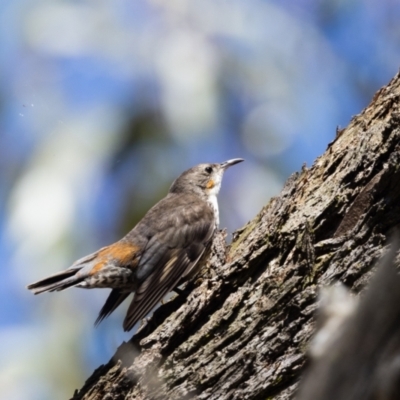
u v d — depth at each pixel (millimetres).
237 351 7715
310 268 7672
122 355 8656
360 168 7953
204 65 13562
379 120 8320
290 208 8234
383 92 8539
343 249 7562
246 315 7832
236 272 8125
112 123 13273
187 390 7770
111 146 13172
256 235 8641
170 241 11031
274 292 7723
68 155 13117
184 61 13492
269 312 7672
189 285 9359
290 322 7523
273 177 14414
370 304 4895
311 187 8445
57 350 13438
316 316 7371
